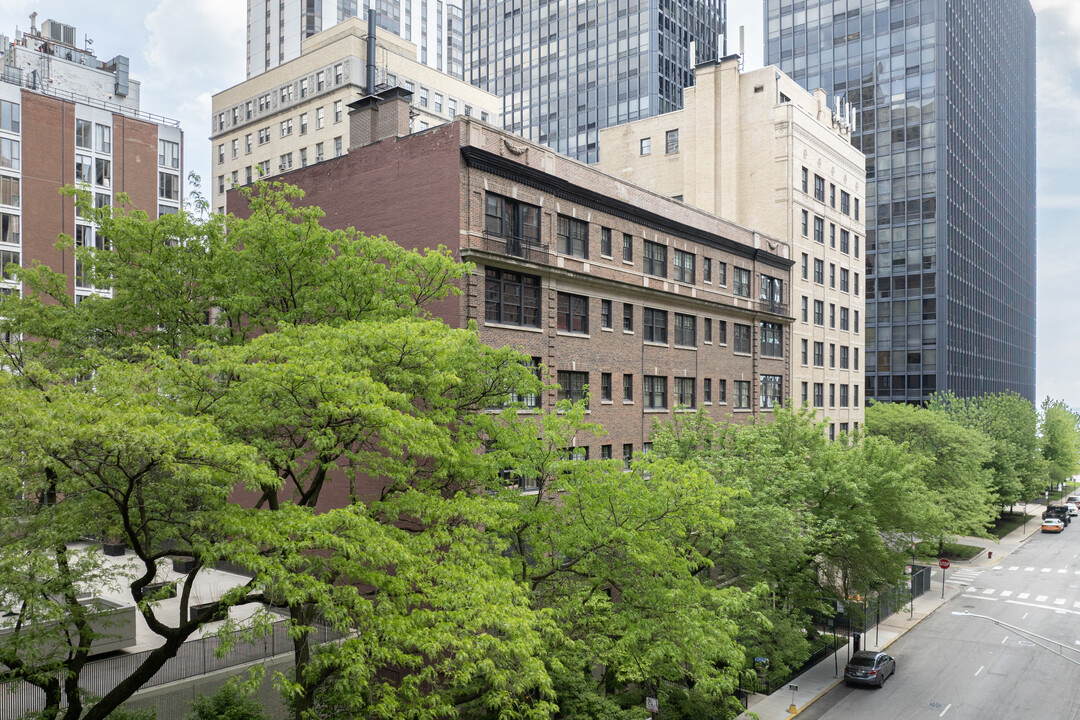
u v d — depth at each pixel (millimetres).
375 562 16281
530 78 136125
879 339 102125
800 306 56875
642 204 40875
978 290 116312
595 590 23062
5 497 14812
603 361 37844
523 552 24922
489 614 15977
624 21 122938
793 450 34969
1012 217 144875
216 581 35906
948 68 100688
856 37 104188
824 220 60906
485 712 22312
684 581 21750
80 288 73688
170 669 24609
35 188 72188
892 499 34406
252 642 16000
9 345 21422
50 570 14500
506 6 140625
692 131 60719
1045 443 91875
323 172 37062
